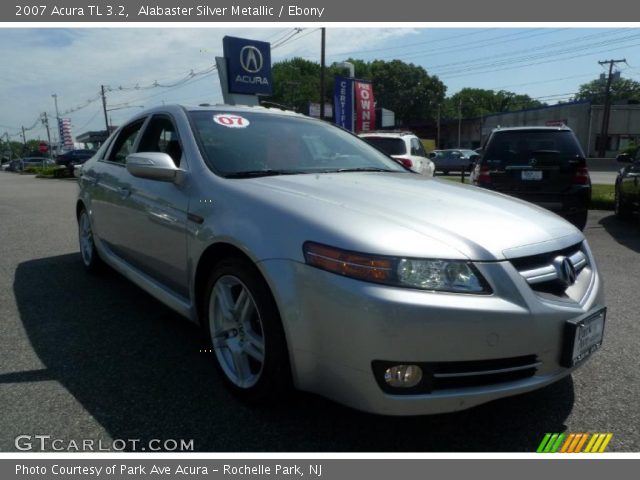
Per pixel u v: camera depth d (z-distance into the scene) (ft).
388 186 9.34
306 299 7.00
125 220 11.93
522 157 22.90
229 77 57.62
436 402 6.66
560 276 7.45
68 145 201.87
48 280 15.25
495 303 6.66
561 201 22.48
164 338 10.94
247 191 8.54
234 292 8.68
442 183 10.50
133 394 8.61
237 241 7.87
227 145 10.37
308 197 8.13
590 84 272.51
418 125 222.69
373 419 7.97
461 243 6.97
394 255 6.64
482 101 328.70
